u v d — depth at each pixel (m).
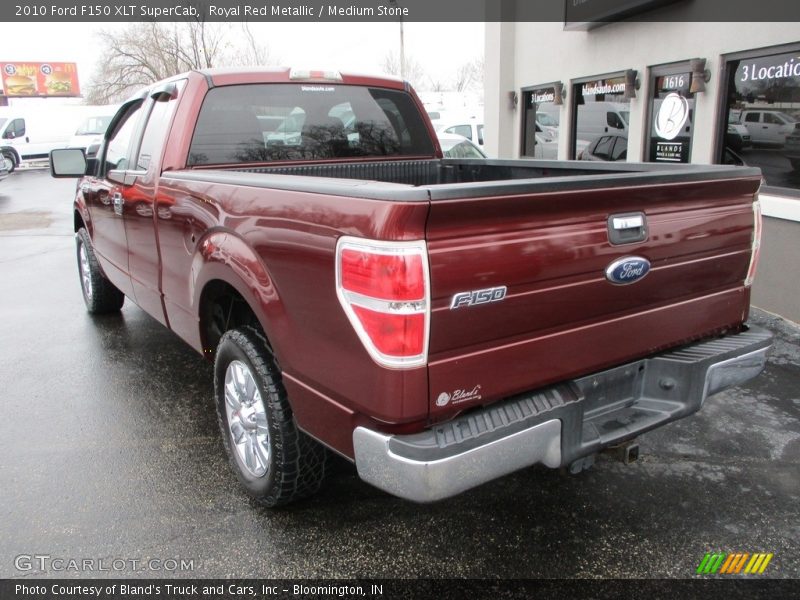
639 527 2.86
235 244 2.71
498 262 2.05
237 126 3.77
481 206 1.96
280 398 2.68
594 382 2.53
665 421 2.60
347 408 2.20
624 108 7.93
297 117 4.02
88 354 5.10
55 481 3.25
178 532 2.83
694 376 2.62
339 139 4.23
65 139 27.00
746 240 2.84
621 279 2.39
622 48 7.76
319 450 2.75
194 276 3.18
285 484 2.77
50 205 15.71
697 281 2.69
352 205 2.03
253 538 2.79
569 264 2.22
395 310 1.92
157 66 33.69
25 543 2.76
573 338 2.34
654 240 2.46
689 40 6.62
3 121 25.59
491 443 2.09
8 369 4.79
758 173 2.78
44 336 5.56
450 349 2.03
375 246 1.93
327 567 2.61
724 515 2.94
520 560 2.65
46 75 61.34
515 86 10.76
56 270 8.34
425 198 1.86
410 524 2.89
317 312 2.22
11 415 4.01
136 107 4.42
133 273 4.38
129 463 3.42
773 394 4.23
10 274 8.11
